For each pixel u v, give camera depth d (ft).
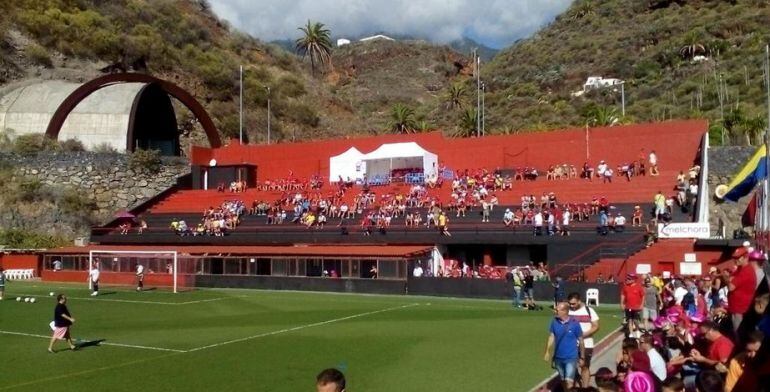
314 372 73.26
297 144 256.52
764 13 442.09
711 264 146.72
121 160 251.60
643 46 475.72
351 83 622.95
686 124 203.00
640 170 200.95
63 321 88.22
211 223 212.43
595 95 424.05
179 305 142.51
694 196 170.91
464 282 159.12
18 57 327.88
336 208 211.41
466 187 209.67
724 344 44.75
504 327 107.65
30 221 237.45
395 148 229.04
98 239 224.33
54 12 356.59
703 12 488.85
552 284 148.46
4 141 262.67
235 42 461.37
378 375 71.20
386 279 167.84
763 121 245.45
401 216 200.13
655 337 55.67
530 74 502.79
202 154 263.29
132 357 83.20
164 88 284.61
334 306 140.15
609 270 154.40
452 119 446.60
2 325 112.06
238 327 108.88
